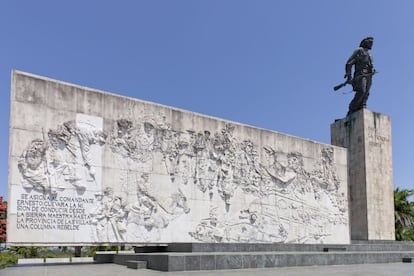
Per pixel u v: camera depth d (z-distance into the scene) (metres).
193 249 18.14
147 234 18.55
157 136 19.53
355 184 30.22
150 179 18.98
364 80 31.11
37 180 15.76
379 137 30.94
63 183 16.42
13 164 15.37
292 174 25.23
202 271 14.32
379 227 29.61
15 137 15.55
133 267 14.88
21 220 15.27
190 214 20.19
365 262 20.17
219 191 21.50
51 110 16.53
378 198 29.95
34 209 15.60
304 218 25.47
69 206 16.47
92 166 17.30
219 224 21.23
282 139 25.14
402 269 15.91
